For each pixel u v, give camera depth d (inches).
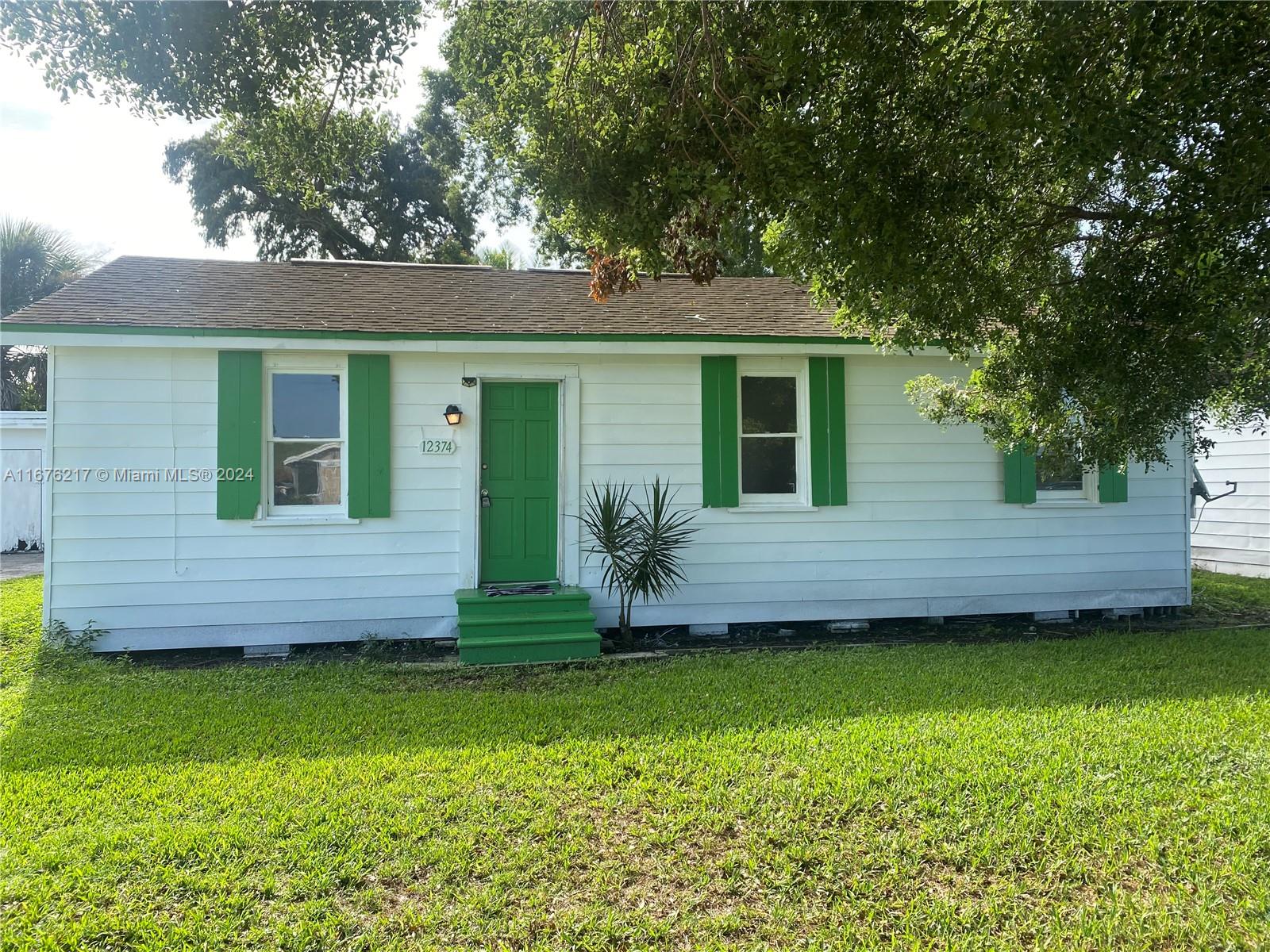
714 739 189.0
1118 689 232.4
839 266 162.6
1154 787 159.5
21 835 144.0
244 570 303.0
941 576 349.4
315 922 119.9
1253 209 136.9
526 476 326.3
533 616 291.9
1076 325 177.9
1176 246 151.9
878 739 187.3
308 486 312.3
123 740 193.8
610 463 328.5
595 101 169.5
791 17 141.9
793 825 146.6
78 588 290.7
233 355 299.3
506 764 176.1
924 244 158.6
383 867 134.1
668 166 168.9
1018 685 236.8
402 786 164.1
